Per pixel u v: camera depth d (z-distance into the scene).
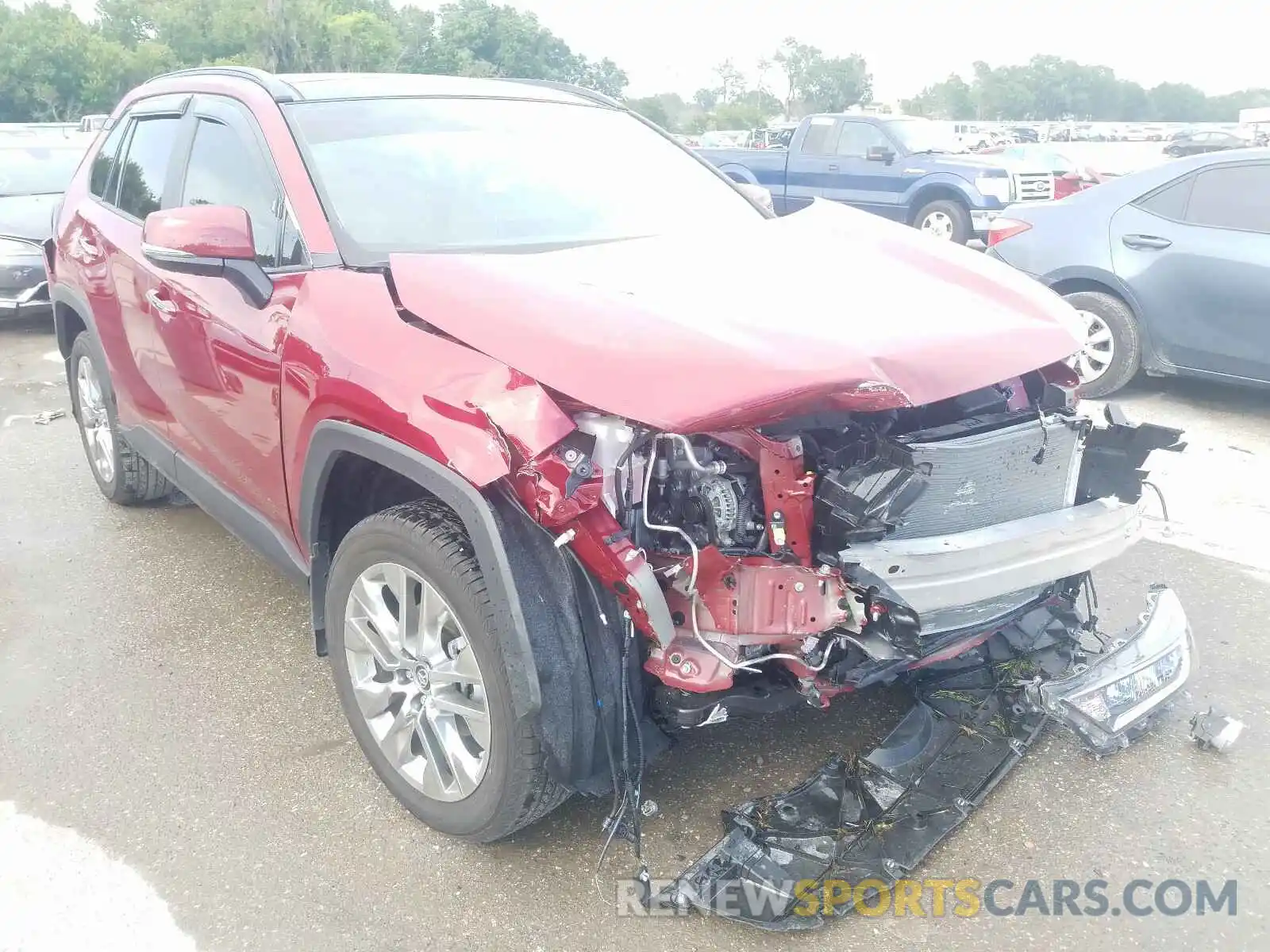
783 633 2.30
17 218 9.20
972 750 2.84
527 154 3.50
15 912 2.47
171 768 3.00
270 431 2.93
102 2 84.62
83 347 4.54
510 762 2.34
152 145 4.01
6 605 3.97
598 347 2.21
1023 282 2.96
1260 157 6.08
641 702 2.42
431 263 2.63
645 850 2.63
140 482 4.68
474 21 105.25
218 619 3.87
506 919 2.43
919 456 2.29
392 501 2.94
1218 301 6.18
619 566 2.21
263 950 2.36
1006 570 2.40
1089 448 2.86
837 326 2.39
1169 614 3.07
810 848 2.51
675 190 3.67
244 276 2.83
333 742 3.13
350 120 3.28
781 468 2.25
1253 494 5.09
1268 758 3.02
